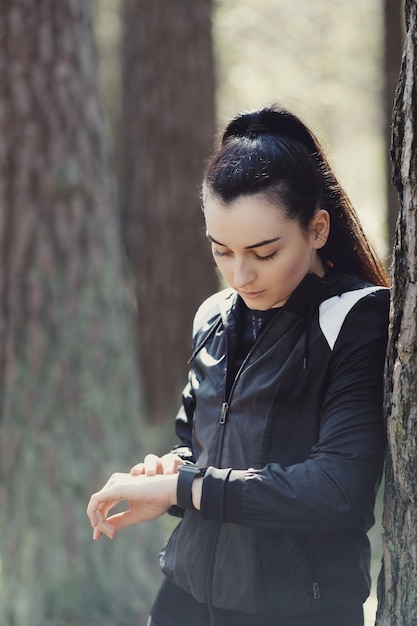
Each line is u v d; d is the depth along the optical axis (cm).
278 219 205
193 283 897
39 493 502
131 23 893
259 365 215
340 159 239
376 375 213
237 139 216
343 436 205
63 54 504
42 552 502
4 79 499
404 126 208
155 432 886
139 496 208
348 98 1634
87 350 509
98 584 505
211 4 888
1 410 506
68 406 504
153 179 888
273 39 1528
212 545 220
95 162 515
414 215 206
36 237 503
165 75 877
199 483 205
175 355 899
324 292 214
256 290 210
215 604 219
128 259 914
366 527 218
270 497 199
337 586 213
